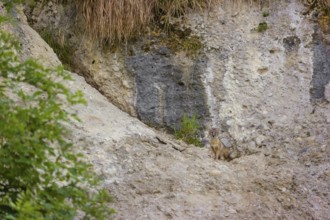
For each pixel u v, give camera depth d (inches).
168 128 199.9
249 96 200.2
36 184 108.0
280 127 194.4
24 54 194.4
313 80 201.2
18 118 104.3
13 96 149.7
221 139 194.5
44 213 105.8
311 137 189.2
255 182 173.9
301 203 166.1
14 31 195.3
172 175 174.4
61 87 109.5
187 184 171.5
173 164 179.6
